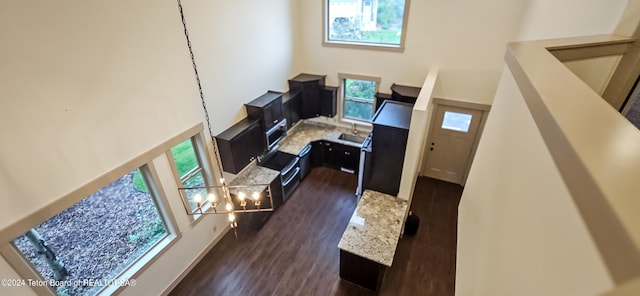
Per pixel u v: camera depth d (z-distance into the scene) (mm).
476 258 2029
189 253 4594
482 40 5266
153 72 3549
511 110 1876
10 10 2305
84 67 2855
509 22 4957
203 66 4281
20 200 2572
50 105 2656
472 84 5684
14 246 2645
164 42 3613
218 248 5062
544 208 1029
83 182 3014
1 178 2439
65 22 2648
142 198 3865
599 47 2076
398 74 6219
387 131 4203
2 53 2312
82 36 2793
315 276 4586
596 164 731
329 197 6273
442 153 6699
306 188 6574
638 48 2057
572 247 766
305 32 6641
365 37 6250
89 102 2949
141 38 3332
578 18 2762
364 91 6809
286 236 5316
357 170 6918
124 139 3346
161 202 3975
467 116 6062
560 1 3209
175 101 3920
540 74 1437
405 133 4113
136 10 3225
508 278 1292
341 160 7004
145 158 3596
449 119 6258
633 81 2125
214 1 4250
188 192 4484
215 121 4730
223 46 4598
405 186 4586
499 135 2100
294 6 6242
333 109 7012
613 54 2121
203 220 4754
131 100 3350
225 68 4734
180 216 4289
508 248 1374
